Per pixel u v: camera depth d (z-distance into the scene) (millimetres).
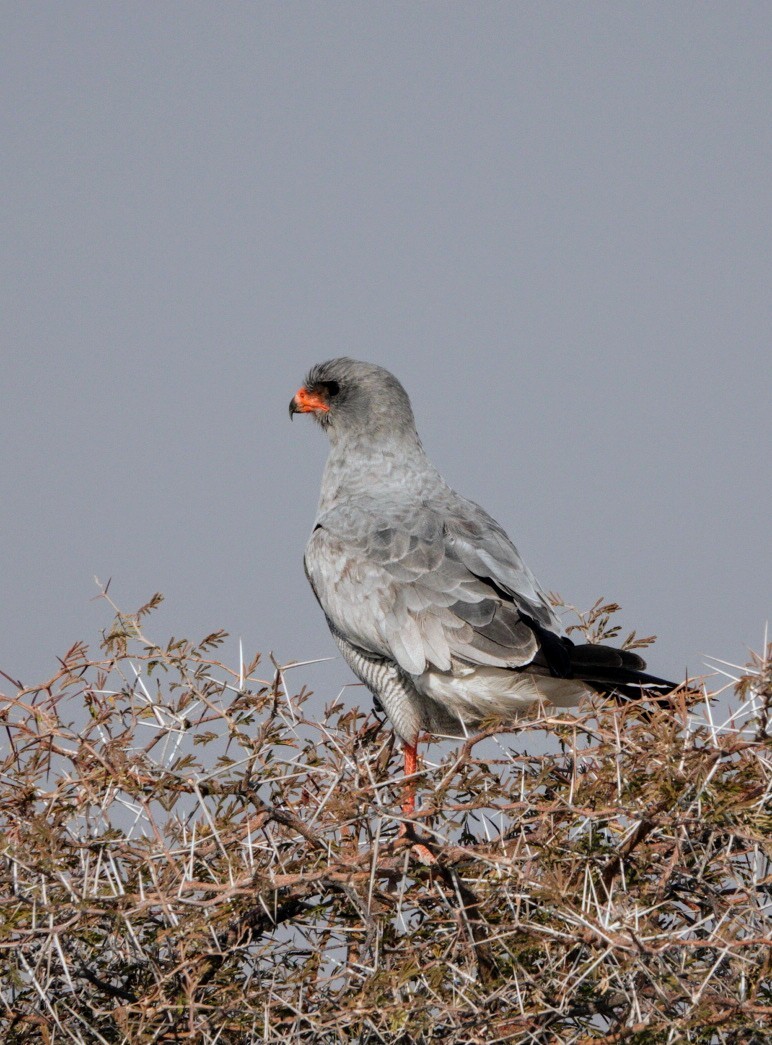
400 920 7723
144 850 7406
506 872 7402
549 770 7844
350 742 8656
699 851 7590
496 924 7746
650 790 7547
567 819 7832
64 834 7695
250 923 7848
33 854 7348
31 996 7695
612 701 8914
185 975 7230
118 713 8523
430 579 11852
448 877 7680
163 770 7617
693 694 7949
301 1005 7270
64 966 6852
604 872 7730
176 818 7668
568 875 7645
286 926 7977
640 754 7715
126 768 7707
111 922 7469
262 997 7367
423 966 7520
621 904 7289
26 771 8023
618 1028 7121
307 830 7559
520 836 7828
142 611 8477
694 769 7238
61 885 7273
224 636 8391
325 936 7949
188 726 8281
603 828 8141
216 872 7801
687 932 7004
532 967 7594
